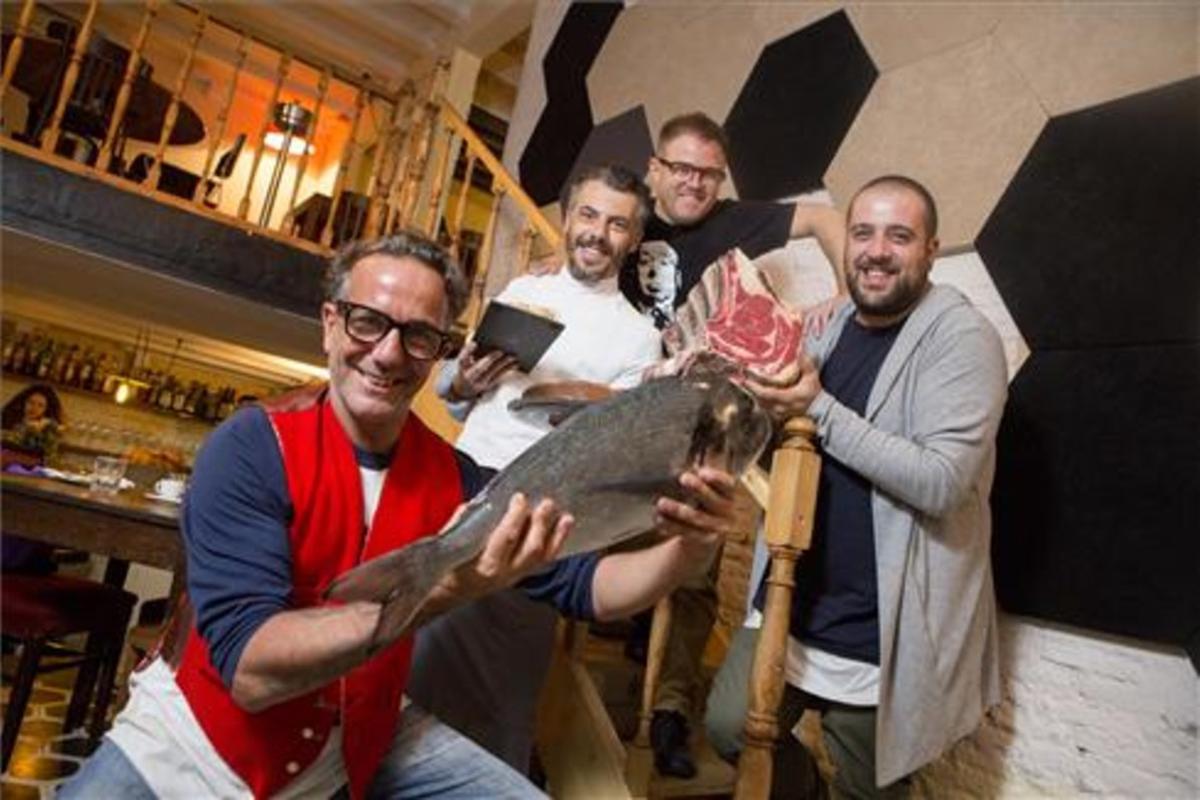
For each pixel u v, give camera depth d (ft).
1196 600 5.16
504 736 5.46
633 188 5.84
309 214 13.66
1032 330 6.43
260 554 3.18
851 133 8.45
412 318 3.56
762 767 4.54
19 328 20.66
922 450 4.54
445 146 13.44
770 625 4.65
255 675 2.85
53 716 9.87
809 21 9.38
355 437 3.76
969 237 7.06
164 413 21.83
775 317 4.88
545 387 4.92
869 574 4.92
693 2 11.35
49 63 11.59
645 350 5.74
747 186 9.51
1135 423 5.66
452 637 5.53
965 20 7.68
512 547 2.55
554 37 14.30
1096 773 5.56
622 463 2.59
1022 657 6.12
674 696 6.43
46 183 10.37
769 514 4.78
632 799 5.41
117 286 13.32
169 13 18.20
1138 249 5.93
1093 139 6.41
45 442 15.84
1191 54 6.03
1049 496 6.00
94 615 8.40
